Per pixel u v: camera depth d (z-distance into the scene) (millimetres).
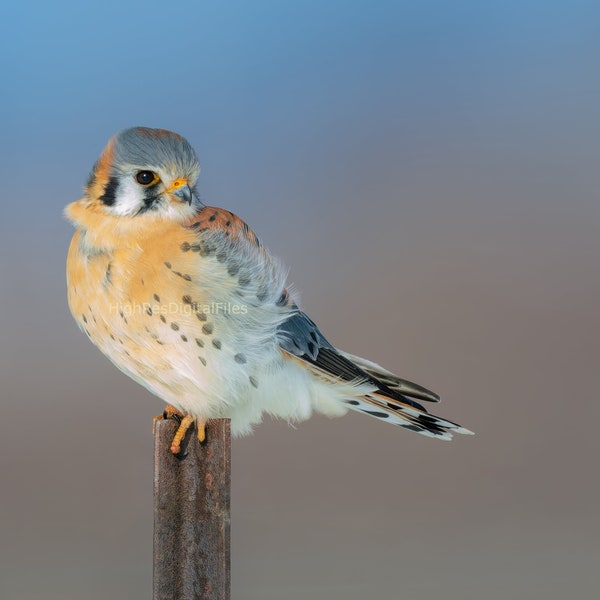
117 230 8258
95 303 8320
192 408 8617
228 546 6434
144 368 8461
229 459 6473
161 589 6398
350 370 9289
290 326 9008
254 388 8750
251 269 8523
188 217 8508
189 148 8523
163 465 6488
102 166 8445
